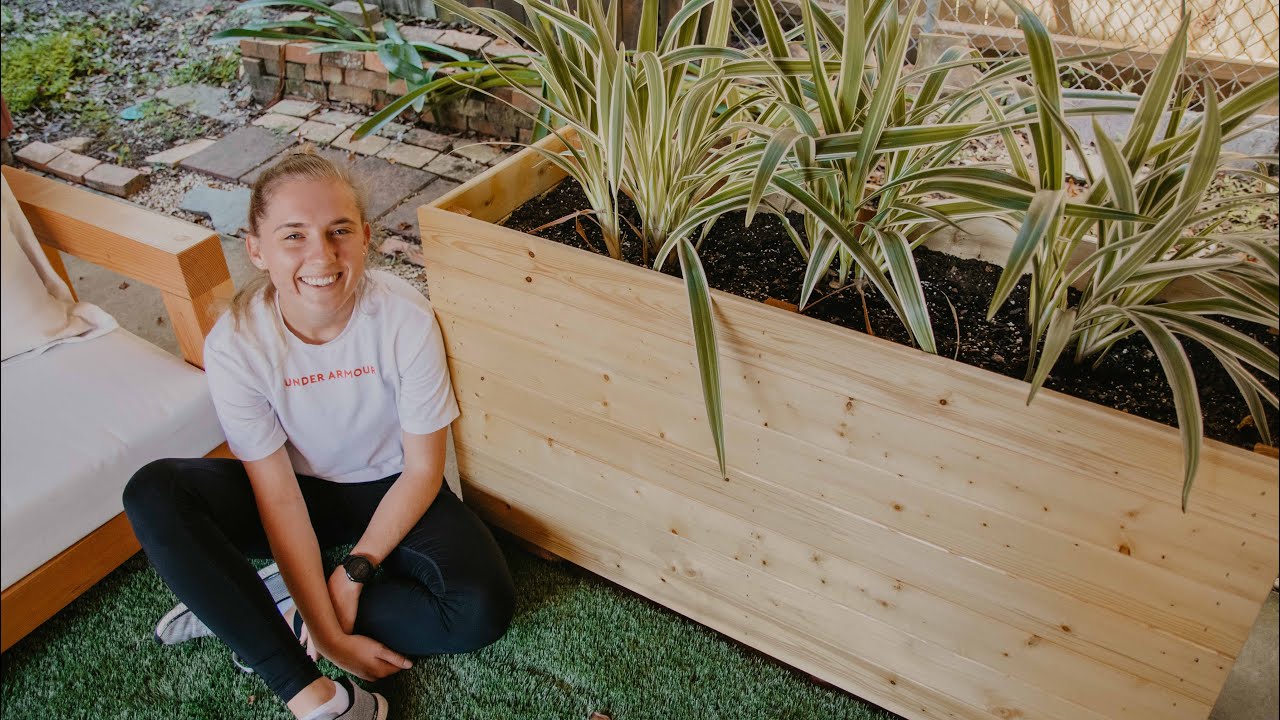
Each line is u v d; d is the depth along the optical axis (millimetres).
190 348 1536
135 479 1282
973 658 1229
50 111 3180
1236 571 953
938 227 1278
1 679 1413
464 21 3207
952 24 2594
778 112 1357
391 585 1428
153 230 1453
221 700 1391
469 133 2969
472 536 1456
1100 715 1162
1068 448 976
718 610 1460
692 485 1329
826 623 1344
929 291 1327
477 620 1384
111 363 1483
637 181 1314
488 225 1261
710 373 1082
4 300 1432
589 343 1276
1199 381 1141
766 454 1216
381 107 3104
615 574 1558
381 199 2615
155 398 1429
